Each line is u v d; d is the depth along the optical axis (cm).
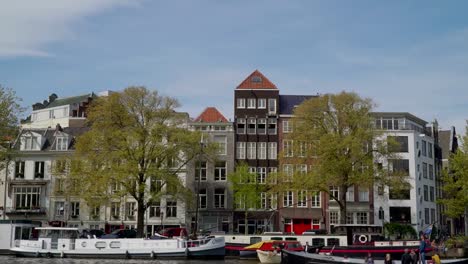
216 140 7281
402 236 6931
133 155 5412
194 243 4872
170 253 4819
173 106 5747
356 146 5188
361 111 5531
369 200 7219
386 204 7306
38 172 7150
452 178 5984
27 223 5322
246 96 7456
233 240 5144
